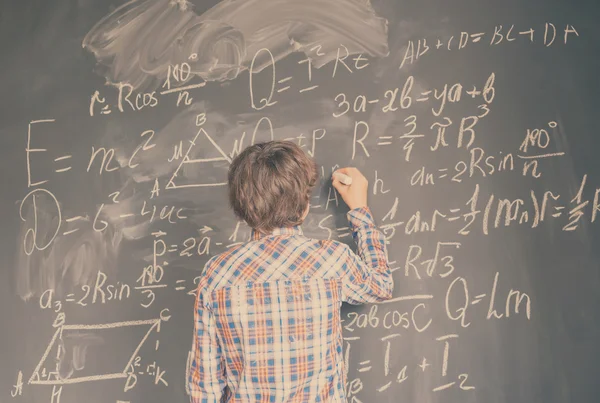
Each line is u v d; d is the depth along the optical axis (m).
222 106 1.32
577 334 1.23
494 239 1.25
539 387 1.23
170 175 1.31
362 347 1.26
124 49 1.35
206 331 0.93
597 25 1.29
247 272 0.92
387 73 1.29
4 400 1.30
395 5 1.31
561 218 1.25
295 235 0.98
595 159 1.26
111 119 1.34
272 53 1.32
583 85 1.27
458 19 1.30
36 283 1.32
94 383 1.29
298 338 0.91
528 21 1.29
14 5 1.39
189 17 1.34
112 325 1.30
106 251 1.31
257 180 0.92
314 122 1.29
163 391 1.29
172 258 1.30
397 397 1.25
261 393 0.92
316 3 1.32
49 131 1.35
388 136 1.28
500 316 1.25
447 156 1.27
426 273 1.26
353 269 0.99
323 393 0.94
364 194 1.21
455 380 1.24
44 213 1.33
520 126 1.27
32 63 1.37
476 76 1.28
